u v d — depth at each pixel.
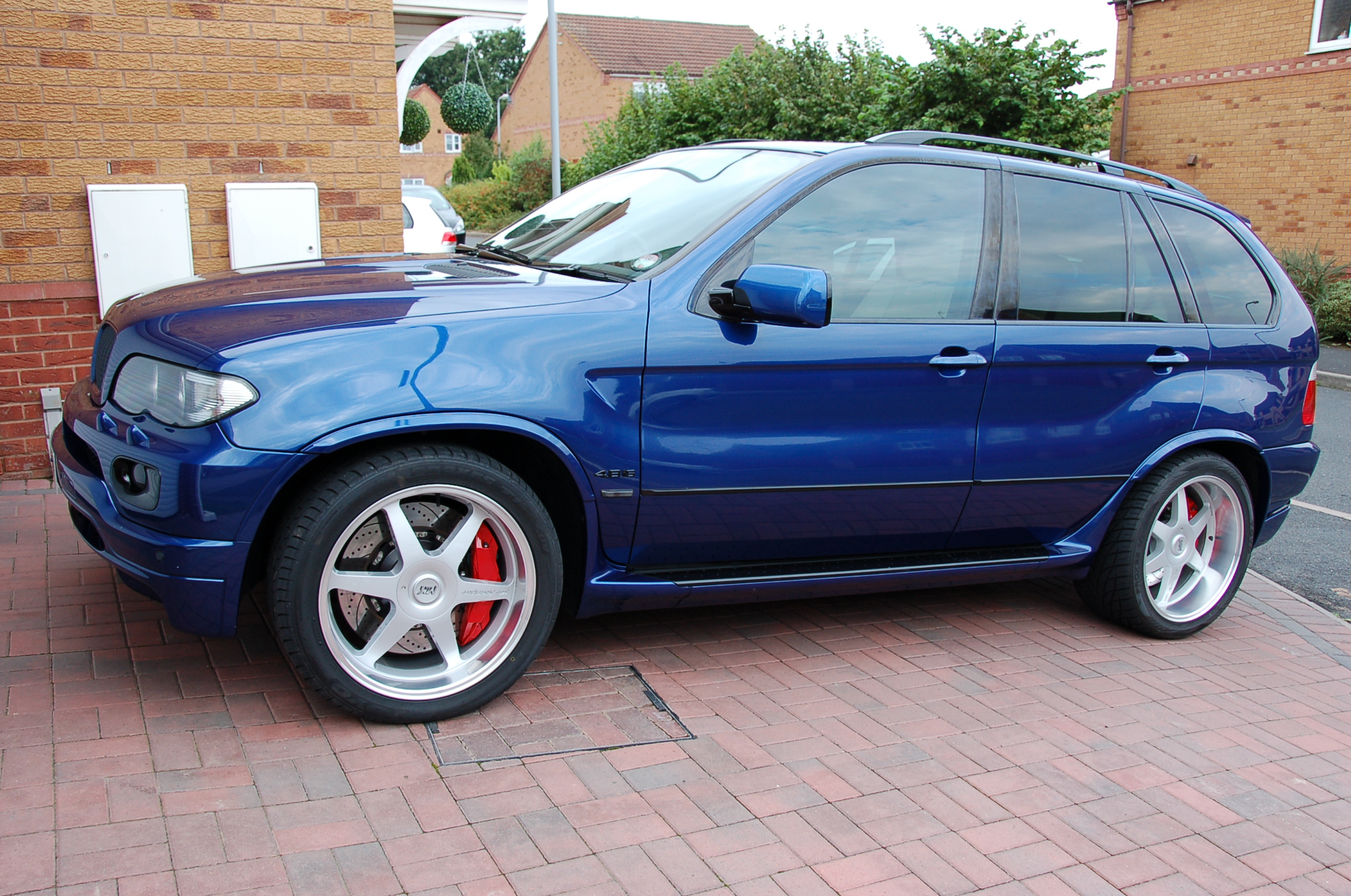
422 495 3.12
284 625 3.02
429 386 3.05
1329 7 16.62
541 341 3.23
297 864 2.53
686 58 46.44
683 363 3.39
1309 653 4.66
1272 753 3.59
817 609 4.62
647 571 3.62
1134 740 3.59
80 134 5.68
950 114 16.44
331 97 6.19
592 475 3.32
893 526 3.94
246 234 6.08
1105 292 4.26
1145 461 4.36
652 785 3.03
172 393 2.99
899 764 3.27
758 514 3.64
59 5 5.54
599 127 35.03
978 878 2.72
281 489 2.96
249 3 5.92
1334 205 16.94
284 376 2.94
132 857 2.50
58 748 2.95
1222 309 4.58
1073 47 16.41
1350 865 2.95
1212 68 18.30
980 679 3.99
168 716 3.18
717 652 4.04
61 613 3.87
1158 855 2.91
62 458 3.36
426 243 15.00
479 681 3.30
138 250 5.85
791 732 3.42
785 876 2.66
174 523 2.94
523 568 3.30
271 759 2.98
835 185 3.79
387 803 2.82
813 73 23.50
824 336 3.60
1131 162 19.83
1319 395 12.47
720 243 3.54
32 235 5.66
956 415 3.89
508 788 2.94
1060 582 5.35
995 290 3.99
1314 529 6.88
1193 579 4.72
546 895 2.50
